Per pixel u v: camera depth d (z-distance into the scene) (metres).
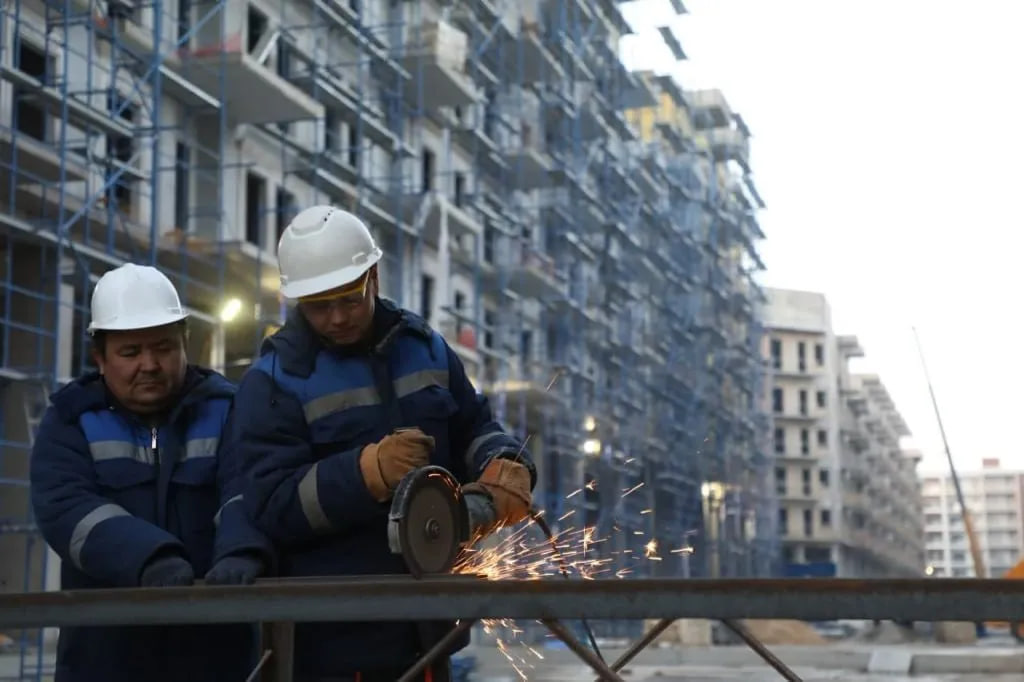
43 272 19.22
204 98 23.61
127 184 22.50
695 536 52.59
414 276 34.62
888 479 131.62
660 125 54.41
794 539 102.06
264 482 3.58
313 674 3.62
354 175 29.92
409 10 35.22
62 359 21.44
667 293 52.06
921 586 2.43
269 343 3.79
